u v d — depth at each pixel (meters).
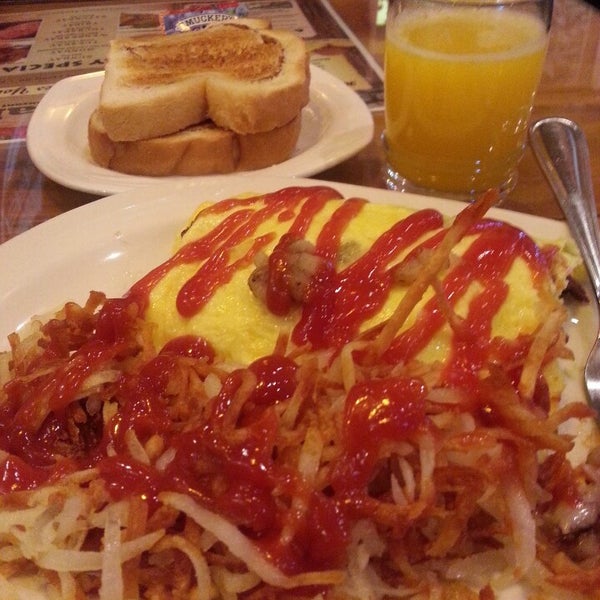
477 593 0.18
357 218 0.26
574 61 0.48
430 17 0.32
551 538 0.19
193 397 0.21
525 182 0.35
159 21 0.54
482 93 0.31
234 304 0.24
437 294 0.21
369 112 0.39
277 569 0.17
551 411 0.21
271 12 0.55
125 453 0.19
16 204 0.34
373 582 0.18
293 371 0.20
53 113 0.39
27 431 0.21
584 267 0.26
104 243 0.29
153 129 0.34
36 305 0.27
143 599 0.18
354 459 0.18
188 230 0.27
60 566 0.18
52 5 0.58
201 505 0.18
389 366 0.20
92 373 0.22
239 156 0.36
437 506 0.18
